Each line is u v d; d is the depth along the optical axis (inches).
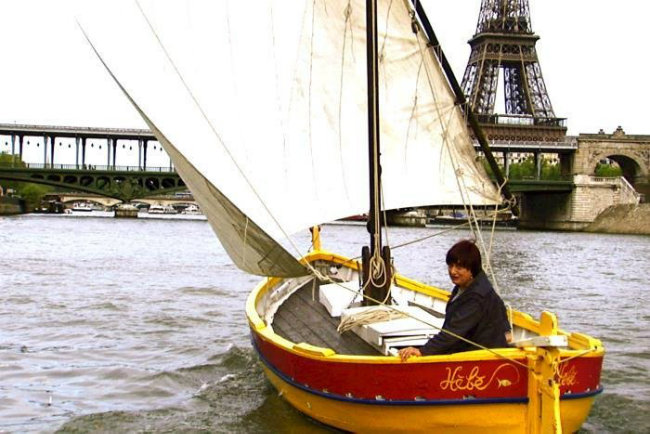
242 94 487.5
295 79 509.4
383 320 426.3
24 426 461.4
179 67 466.3
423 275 1473.9
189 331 790.5
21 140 4884.4
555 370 313.4
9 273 1362.0
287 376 429.4
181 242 2503.7
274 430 437.1
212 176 432.8
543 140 5349.4
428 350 346.6
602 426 459.2
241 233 445.1
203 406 496.1
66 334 765.9
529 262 1951.3
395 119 522.0
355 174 527.8
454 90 500.7
